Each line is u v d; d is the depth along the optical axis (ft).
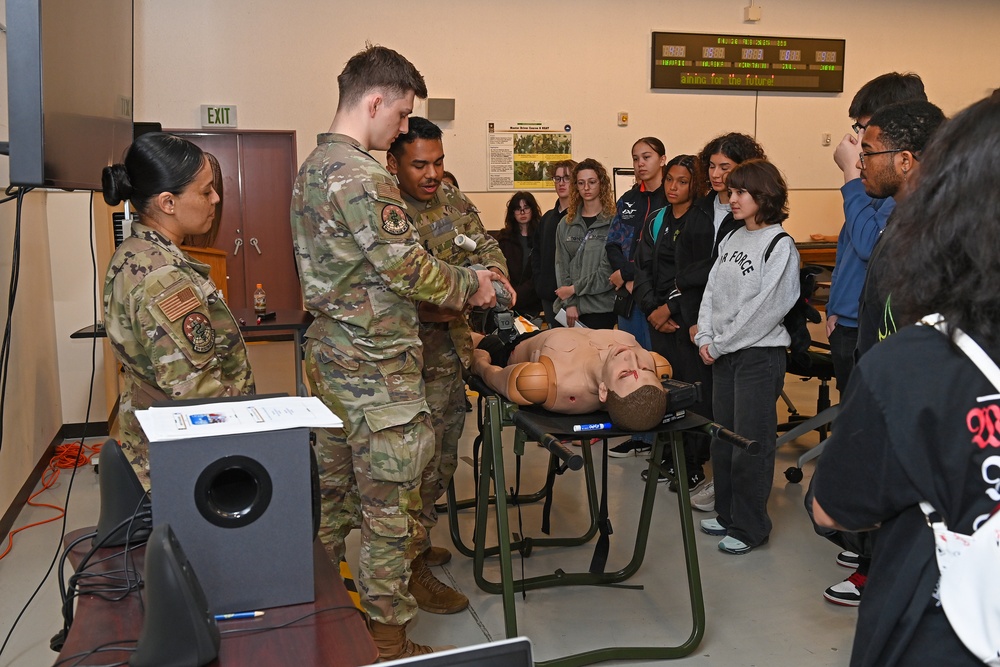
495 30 24.97
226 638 3.87
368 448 6.77
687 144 26.96
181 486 3.91
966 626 2.88
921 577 3.01
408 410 6.73
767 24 27.07
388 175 6.53
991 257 2.84
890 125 6.41
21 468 11.68
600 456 14.11
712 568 9.61
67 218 14.83
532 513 11.44
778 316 9.32
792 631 8.12
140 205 5.48
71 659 3.67
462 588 9.18
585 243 14.53
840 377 9.84
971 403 2.88
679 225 12.14
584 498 12.02
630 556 10.02
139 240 5.35
